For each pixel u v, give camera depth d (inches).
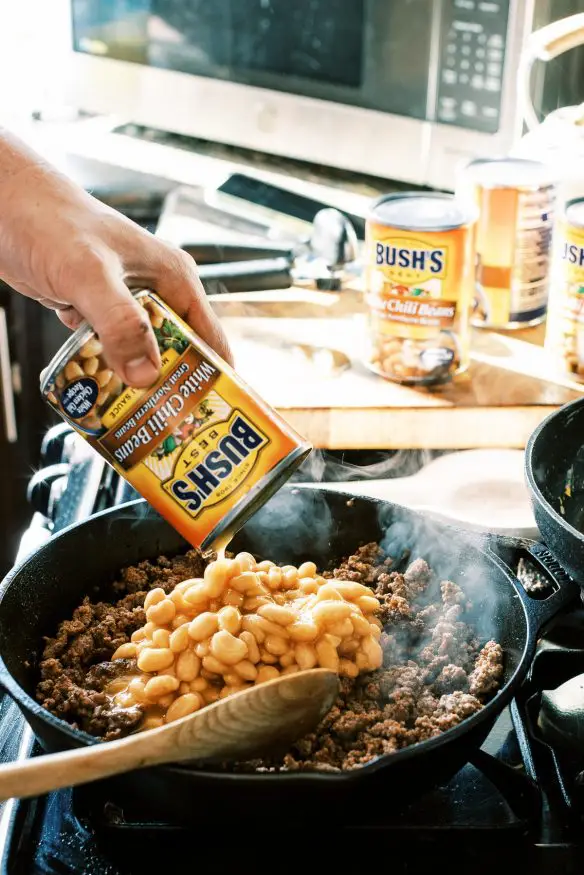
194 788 30.5
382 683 34.4
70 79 58.7
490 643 34.8
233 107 55.0
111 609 36.4
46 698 34.0
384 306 44.8
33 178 35.2
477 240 47.3
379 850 32.5
